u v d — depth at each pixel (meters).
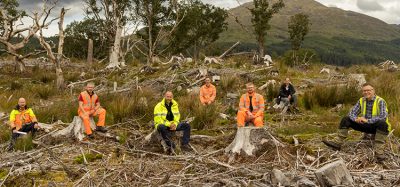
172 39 40.69
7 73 24.12
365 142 7.80
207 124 10.83
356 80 15.80
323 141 7.79
